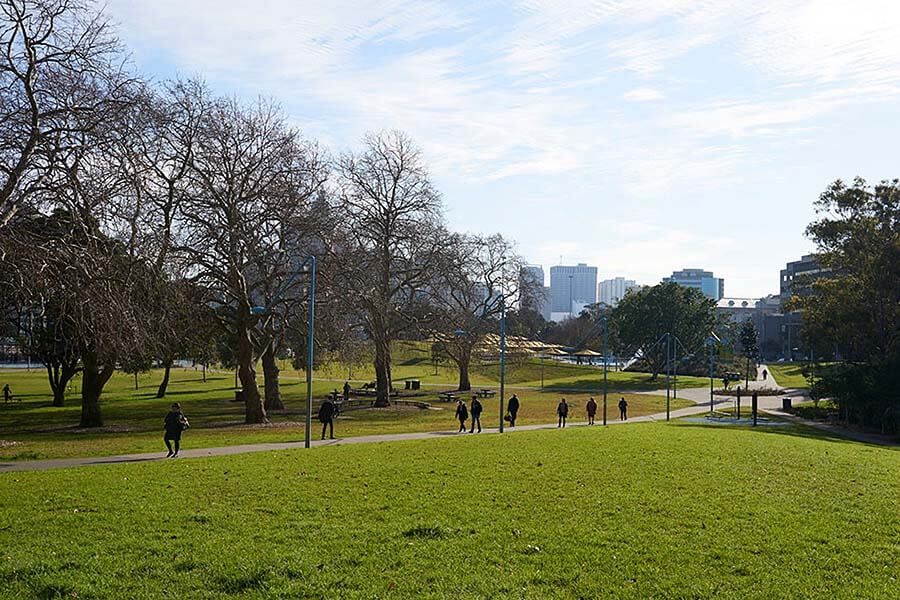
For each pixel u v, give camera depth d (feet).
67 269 95.81
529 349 341.21
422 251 213.25
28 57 92.43
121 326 101.71
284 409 204.23
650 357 384.68
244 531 45.88
